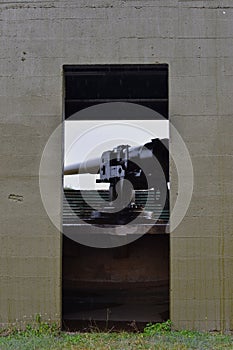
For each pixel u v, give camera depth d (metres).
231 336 4.76
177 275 4.93
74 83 6.26
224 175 4.98
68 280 7.97
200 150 5.01
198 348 4.36
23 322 4.93
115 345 4.48
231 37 5.10
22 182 5.04
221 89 5.05
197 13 5.12
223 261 4.92
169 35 5.10
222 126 5.02
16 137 5.07
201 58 5.08
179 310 4.92
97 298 7.29
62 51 5.11
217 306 4.90
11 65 5.12
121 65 5.12
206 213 4.96
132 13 5.12
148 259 8.04
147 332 4.93
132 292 7.65
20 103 5.09
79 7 5.13
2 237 4.99
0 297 4.95
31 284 4.95
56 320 4.94
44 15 5.14
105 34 5.10
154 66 5.16
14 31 5.15
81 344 4.53
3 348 4.32
